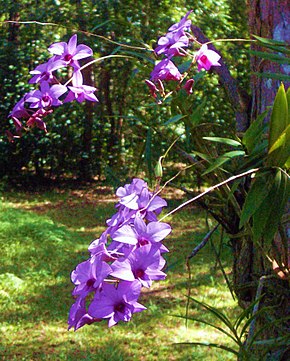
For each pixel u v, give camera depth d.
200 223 10.24
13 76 12.67
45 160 13.48
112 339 5.85
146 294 7.05
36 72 1.67
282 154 1.53
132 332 6.03
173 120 1.75
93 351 5.59
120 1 10.52
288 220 1.74
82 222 10.70
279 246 1.98
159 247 1.25
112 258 1.24
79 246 9.05
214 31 10.51
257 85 2.15
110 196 12.69
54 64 1.65
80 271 1.25
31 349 5.64
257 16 2.16
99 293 1.21
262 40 1.70
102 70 12.83
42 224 9.38
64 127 13.27
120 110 12.45
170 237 9.40
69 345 5.72
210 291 7.13
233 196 1.79
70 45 1.66
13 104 12.80
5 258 8.18
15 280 7.26
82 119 13.33
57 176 13.63
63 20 11.13
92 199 12.45
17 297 6.83
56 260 8.27
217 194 1.86
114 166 13.12
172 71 1.63
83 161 13.55
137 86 10.48
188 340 5.84
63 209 11.70
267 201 1.52
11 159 13.37
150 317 6.36
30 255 8.38
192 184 10.96
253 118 2.17
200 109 1.80
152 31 10.27
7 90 12.75
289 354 1.91
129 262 1.21
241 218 1.52
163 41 1.68
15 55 12.45
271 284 1.87
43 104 1.62
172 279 7.54
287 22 2.10
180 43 1.64
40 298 6.88
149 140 1.82
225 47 10.60
